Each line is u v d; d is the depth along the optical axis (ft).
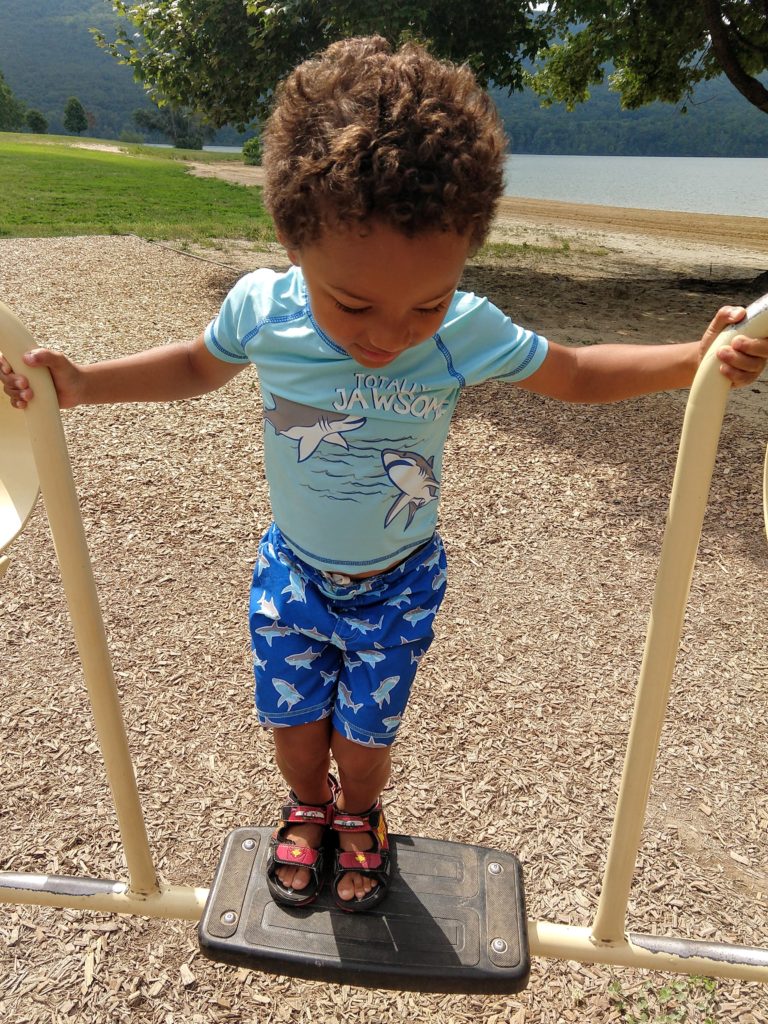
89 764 7.98
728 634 10.21
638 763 3.79
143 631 9.91
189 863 6.97
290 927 4.26
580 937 4.29
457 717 8.68
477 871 4.66
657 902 6.73
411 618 4.67
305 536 4.68
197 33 26.25
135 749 8.17
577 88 38.19
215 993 5.92
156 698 8.84
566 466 14.55
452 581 11.09
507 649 9.78
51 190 63.46
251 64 25.80
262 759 8.11
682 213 68.80
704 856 7.20
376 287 3.40
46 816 7.38
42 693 8.84
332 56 3.65
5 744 8.16
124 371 4.44
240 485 13.56
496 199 3.56
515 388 18.47
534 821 7.47
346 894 4.39
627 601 10.80
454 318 4.34
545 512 12.96
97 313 23.35
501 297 28.43
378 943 4.17
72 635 9.80
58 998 5.84
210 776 7.89
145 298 25.53
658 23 30.04
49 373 3.79
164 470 14.01
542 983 6.04
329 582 4.69
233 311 4.63
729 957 4.15
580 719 8.73
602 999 5.92
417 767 8.02
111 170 94.84
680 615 3.58
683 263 40.22
